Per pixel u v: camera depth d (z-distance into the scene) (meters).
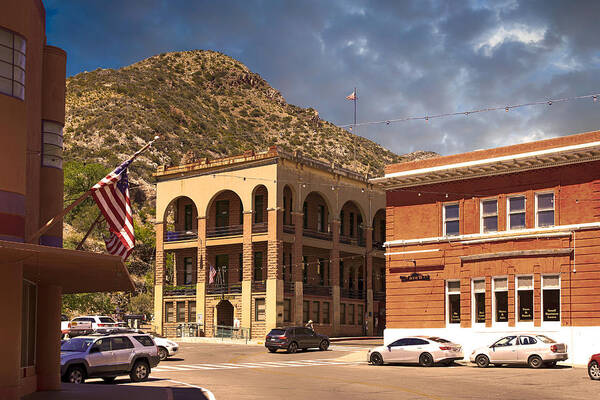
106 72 191.00
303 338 48.75
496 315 38.88
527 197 38.84
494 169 39.88
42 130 22.88
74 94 171.88
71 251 17.14
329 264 71.00
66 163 118.69
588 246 36.31
